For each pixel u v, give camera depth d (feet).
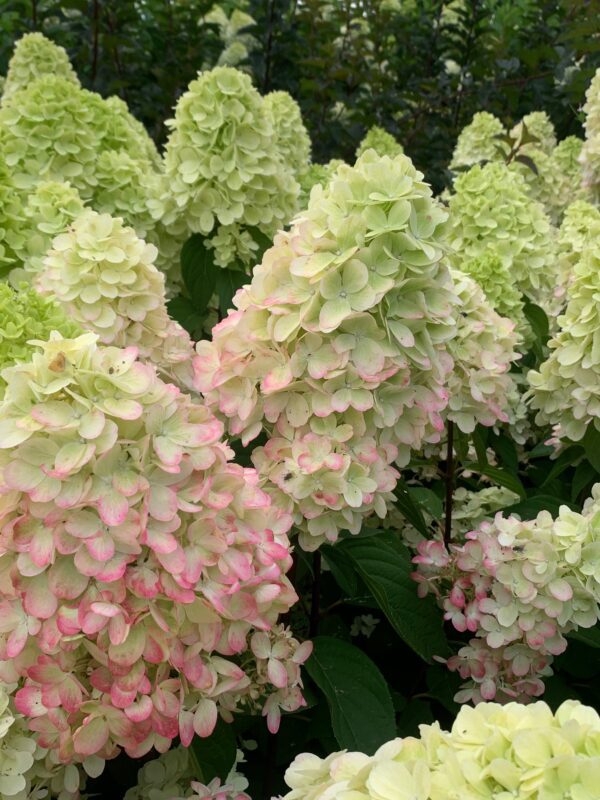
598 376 9.05
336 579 8.52
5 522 4.84
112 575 4.62
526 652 7.37
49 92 13.12
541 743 3.77
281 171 12.74
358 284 6.57
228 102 12.03
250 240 12.51
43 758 5.57
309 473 6.55
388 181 6.80
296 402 6.90
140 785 6.18
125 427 4.84
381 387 6.88
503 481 9.53
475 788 3.75
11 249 10.61
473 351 8.71
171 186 12.41
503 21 29.66
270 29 25.20
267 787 7.10
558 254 14.62
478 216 12.68
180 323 12.62
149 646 4.78
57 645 4.84
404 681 8.82
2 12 26.43
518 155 18.25
